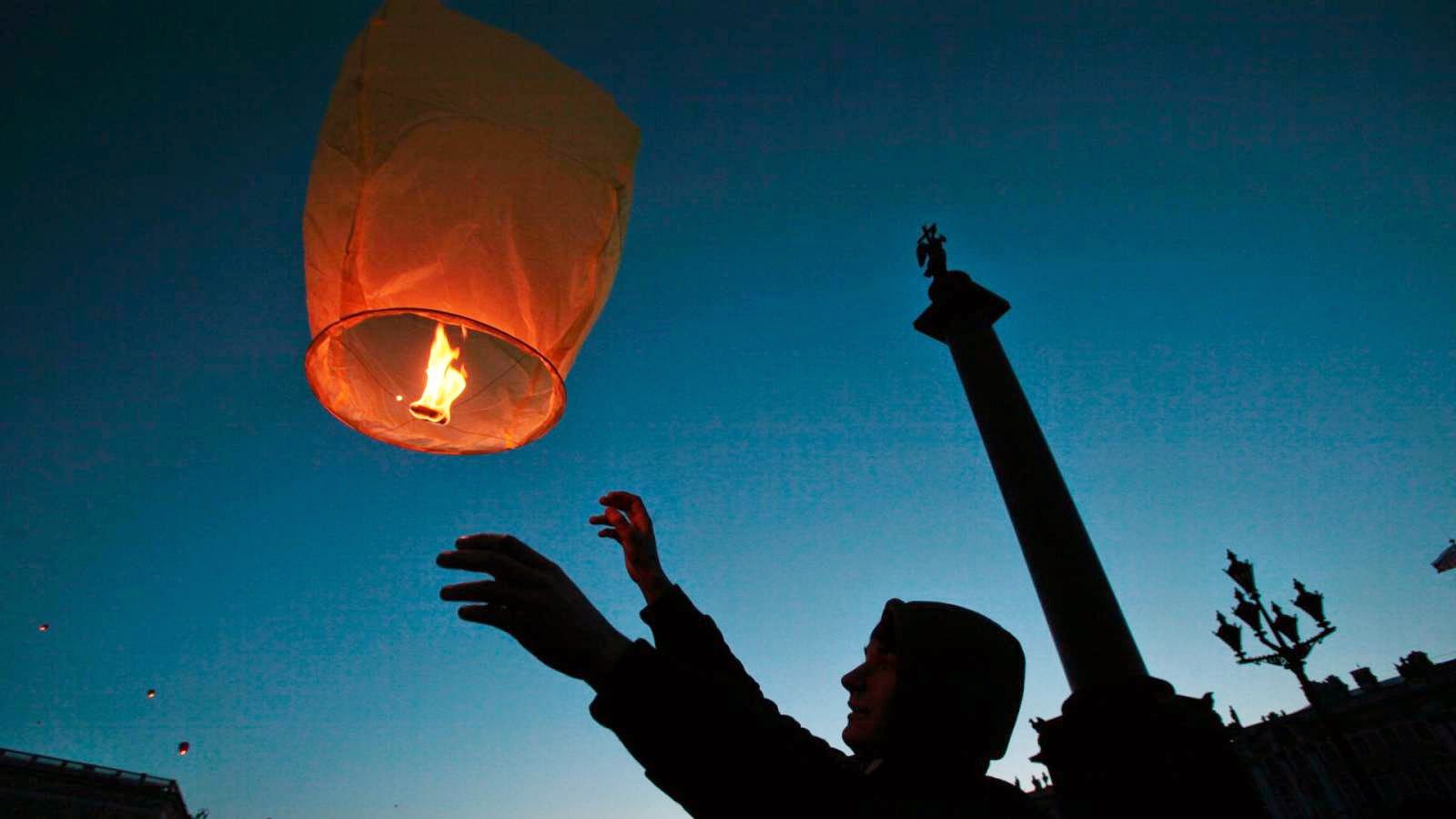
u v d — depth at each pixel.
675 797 0.66
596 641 0.66
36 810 30.53
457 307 1.09
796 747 0.69
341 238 1.09
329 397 1.20
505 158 1.11
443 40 1.12
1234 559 7.57
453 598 0.66
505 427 1.29
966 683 1.04
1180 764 3.20
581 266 1.18
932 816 0.81
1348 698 36.34
